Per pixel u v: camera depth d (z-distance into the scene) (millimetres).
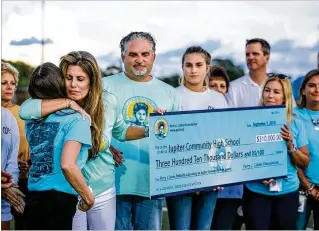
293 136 3012
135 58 2730
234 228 2996
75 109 2654
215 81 2855
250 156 2941
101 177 2725
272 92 2943
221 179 2885
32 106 2635
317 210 3062
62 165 2621
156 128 2740
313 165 3045
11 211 2674
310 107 3008
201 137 2830
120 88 2727
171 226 2885
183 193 2805
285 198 3029
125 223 2801
